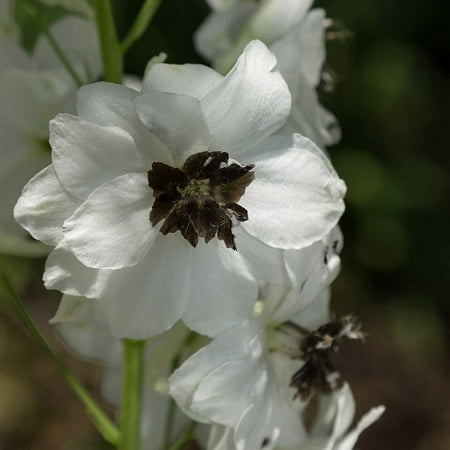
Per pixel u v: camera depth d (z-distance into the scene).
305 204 0.34
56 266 0.33
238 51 0.39
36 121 0.38
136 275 0.33
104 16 0.37
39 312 0.75
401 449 0.72
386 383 0.75
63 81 0.39
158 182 0.33
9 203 0.39
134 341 0.38
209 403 0.34
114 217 0.33
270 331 0.36
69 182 0.33
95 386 0.73
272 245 0.34
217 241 0.34
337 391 0.37
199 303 0.34
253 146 0.34
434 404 0.75
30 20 0.40
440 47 0.83
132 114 0.33
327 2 0.76
